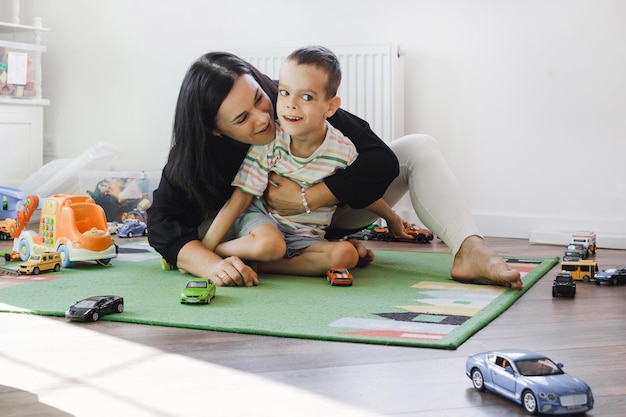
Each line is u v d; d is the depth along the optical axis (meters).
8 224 3.22
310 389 1.26
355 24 3.53
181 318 1.73
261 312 1.79
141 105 3.99
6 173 3.78
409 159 2.32
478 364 1.26
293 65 2.03
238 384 1.29
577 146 3.20
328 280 2.18
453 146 3.39
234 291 2.03
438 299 1.95
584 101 3.18
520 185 3.29
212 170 2.14
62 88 4.12
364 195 2.21
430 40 3.40
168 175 2.22
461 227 2.20
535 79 3.24
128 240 3.13
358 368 1.37
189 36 3.87
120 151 3.70
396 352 1.48
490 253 2.14
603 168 3.16
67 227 2.43
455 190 2.26
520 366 1.20
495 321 1.75
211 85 2.05
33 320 1.73
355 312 1.79
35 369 1.37
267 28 3.70
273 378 1.32
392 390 1.26
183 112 2.10
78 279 2.21
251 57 3.61
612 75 3.13
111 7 4.01
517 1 3.25
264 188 2.20
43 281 2.18
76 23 4.08
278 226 2.27
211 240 2.21
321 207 2.24
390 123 3.39
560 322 1.74
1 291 2.03
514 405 1.20
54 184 3.57
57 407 1.19
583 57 3.17
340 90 3.47
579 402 1.14
